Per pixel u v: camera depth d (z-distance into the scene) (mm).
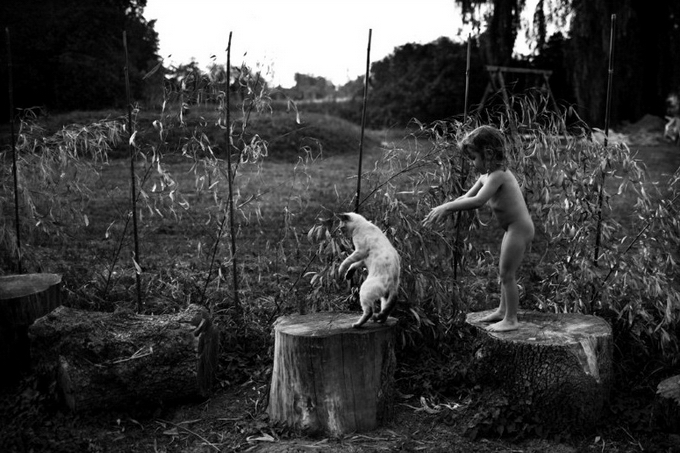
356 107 35656
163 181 5457
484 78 31453
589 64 22094
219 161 5348
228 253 8211
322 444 3875
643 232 5223
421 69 34094
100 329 4363
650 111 29047
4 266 6094
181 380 4320
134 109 5488
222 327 5266
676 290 5273
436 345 5184
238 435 4062
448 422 4184
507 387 4152
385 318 4168
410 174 5504
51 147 5883
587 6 21531
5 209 6320
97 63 26969
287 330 4105
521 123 5148
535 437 4008
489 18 25109
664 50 27047
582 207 5102
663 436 3957
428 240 5141
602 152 5066
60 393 4340
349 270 4184
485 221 10695
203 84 5129
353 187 15219
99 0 29375
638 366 4871
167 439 4047
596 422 4082
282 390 4105
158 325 4430
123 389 4266
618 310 5211
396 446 3857
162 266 7266
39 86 26344
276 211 11680
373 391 4066
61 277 5445
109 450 3869
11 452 3789
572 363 3959
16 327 4664
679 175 5273
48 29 26625
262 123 23484
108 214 10883
